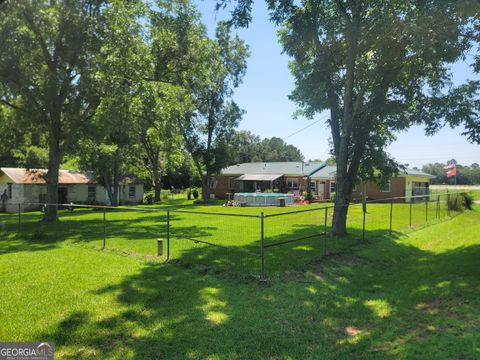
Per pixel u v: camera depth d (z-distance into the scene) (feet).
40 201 109.70
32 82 59.93
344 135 41.32
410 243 41.24
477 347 13.85
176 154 119.03
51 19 56.59
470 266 27.30
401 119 41.27
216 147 129.18
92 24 58.95
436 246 39.63
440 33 29.94
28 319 17.62
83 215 81.00
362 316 18.69
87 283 23.70
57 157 65.77
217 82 121.70
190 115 123.24
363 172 47.70
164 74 71.92
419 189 122.11
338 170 42.09
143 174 141.90
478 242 37.50
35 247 38.75
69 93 62.54
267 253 33.04
